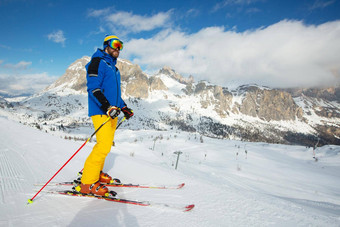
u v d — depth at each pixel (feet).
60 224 6.32
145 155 171.53
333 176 239.71
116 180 10.88
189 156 327.26
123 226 6.59
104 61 9.43
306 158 349.61
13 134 27.30
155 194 9.96
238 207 9.12
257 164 293.64
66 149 20.97
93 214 7.23
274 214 8.64
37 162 14.01
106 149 8.82
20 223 6.09
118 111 8.52
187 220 7.43
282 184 177.68
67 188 9.61
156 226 6.77
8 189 8.56
